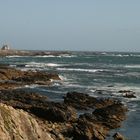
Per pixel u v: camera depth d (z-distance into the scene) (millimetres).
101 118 35031
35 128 15422
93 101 43906
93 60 174875
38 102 41281
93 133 28906
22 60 154375
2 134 13594
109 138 29547
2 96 44188
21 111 15562
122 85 69312
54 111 33375
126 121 36219
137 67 124625
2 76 69250
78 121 31734
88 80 77375
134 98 51969
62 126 31250
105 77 84438
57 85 66875
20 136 14305
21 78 68688
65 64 131875
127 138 30234
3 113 14438
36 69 98500
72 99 44031
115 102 45125
